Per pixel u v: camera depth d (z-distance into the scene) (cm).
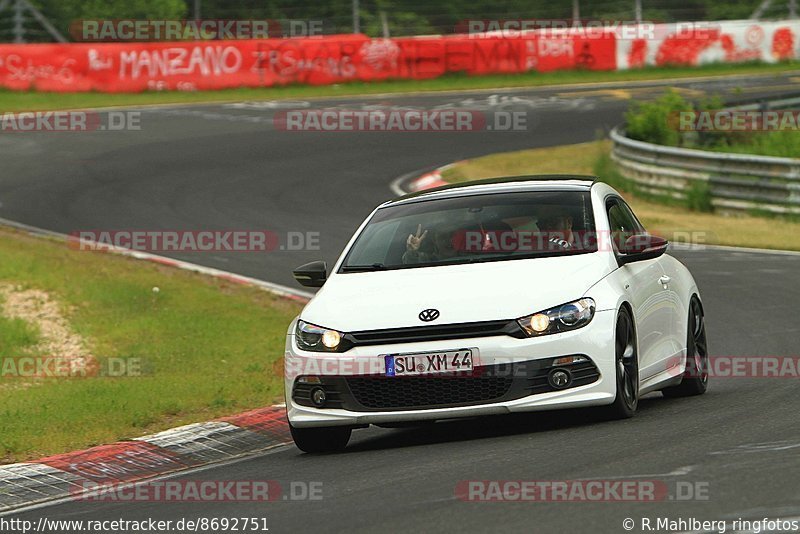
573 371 2516
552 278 2636
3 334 4603
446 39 13700
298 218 7362
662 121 9519
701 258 6009
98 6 14138
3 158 9431
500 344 2500
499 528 1756
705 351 3309
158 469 2762
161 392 3603
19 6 13275
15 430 3114
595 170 9050
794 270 5491
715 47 14800
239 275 5900
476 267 2744
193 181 8594
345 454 2664
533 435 2542
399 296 2648
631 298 2738
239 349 4419
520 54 14025
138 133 10450
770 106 10556
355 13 15700
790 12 15800
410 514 1902
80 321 4922
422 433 2898
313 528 1892
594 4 16800
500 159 9600
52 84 12150
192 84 12650
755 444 2227
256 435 3061
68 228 7144
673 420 2589
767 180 7612
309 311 2728
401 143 10250
